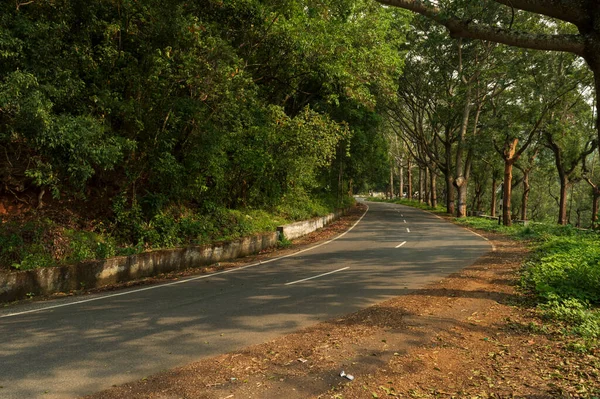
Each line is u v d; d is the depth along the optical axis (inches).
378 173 1958.7
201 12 610.5
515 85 1071.0
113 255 442.3
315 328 256.5
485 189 2363.4
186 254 510.9
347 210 1612.9
